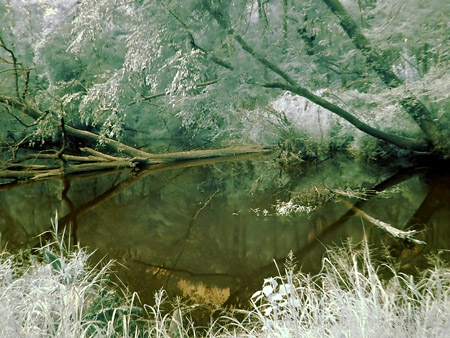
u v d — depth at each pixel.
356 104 9.04
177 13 8.14
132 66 8.52
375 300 1.98
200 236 5.21
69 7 12.48
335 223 5.24
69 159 9.05
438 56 7.83
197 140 12.90
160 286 3.76
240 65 8.63
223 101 9.38
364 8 8.48
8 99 9.28
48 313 2.00
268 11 9.03
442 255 3.93
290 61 9.30
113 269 4.18
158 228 5.58
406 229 4.86
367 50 7.93
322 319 1.99
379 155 9.29
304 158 9.77
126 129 12.84
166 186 7.97
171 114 12.12
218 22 8.26
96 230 5.60
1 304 2.10
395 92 7.79
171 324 2.46
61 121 8.66
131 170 9.48
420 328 1.82
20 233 5.50
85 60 11.87
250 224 5.54
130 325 2.38
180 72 8.26
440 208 5.62
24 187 8.16
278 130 9.98
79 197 7.41
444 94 7.42
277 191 7.12
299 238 4.84
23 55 12.49
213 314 3.17
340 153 9.98
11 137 11.11
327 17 8.69
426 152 8.48
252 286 3.72
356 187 7.01
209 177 8.62
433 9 7.26
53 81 12.02
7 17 12.01
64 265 2.45
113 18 9.06
